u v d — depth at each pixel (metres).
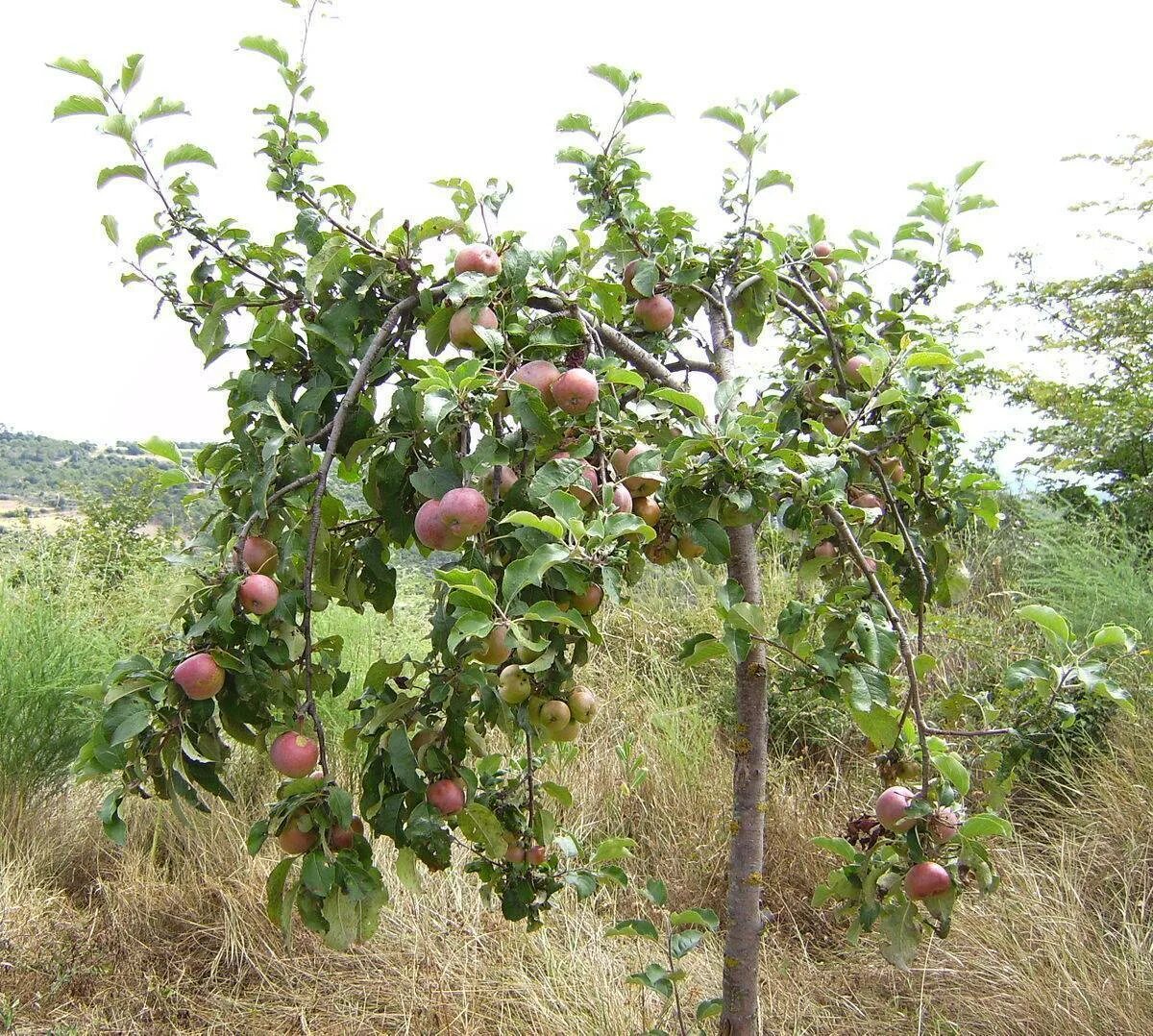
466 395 1.48
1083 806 3.76
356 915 1.50
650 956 3.30
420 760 1.60
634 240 2.05
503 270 1.62
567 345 1.65
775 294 2.22
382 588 1.81
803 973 3.34
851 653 1.71
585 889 2.00
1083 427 7.39
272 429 1.66
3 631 4.45
